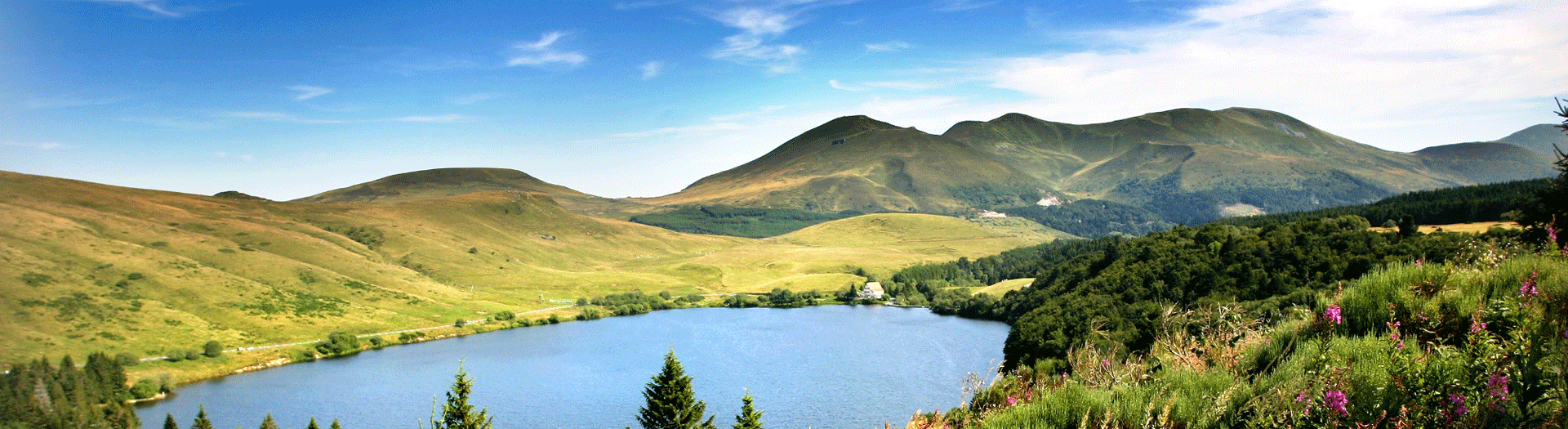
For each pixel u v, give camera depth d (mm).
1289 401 10477
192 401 114438
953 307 198625
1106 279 109125
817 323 187750
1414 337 12008
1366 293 14133
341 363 145375
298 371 137625
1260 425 10484
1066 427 13336
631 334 174625
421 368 137375
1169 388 13125
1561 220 16312
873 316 198875
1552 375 8492
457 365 137750
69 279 168000
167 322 159500
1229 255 98875
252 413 106625
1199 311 15945
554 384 119250
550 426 95438
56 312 151125
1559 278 11523
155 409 110312
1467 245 17172
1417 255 74812
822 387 111250
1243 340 14562
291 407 109312
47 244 185750
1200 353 14797
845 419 94312
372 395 116062
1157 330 16344
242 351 149375
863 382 113750
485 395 111938
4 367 125250
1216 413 11539
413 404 109125
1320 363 11586
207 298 178625
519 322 195500
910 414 95625
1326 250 90375
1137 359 15852
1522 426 8516
